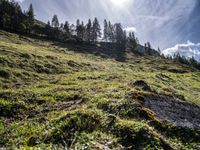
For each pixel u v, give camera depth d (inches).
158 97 796.0
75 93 885.2
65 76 1424.7
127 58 4603.8
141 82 1036.5
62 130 500.4
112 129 487.5
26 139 495.2
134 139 450.6
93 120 533.6
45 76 1354.6
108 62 3166.8
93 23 5782.5
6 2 4938.5
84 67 1899.6
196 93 1732.3
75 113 567.8
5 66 1305.4
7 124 605.9
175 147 472.7
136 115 579.2
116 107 617.6
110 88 941.8
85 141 438.0
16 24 4387.3
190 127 589.9
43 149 414.3
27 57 1668.3
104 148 403.5
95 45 5315.0
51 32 4970.5
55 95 866.8
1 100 743.1
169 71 4003.4
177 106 777.6
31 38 4072.3
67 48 3912.4
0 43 2092.8
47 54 2076.8
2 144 484.4
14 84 1065.5
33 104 769.6
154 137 457.1
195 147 500.7
